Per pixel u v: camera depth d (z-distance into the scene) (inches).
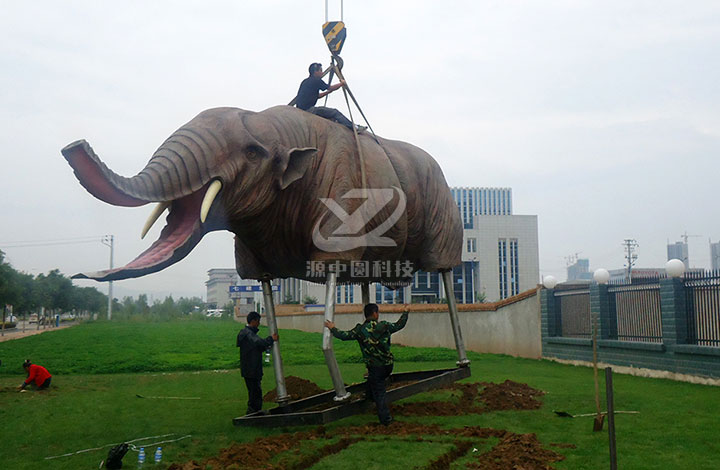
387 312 906.1
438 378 337.4
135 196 215.8
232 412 332.8
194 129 249.4
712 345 437.1
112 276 209.8
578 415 303.0
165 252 230.4
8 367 578.9
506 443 238.5
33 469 219.1
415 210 339.9
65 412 337.4
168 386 448.8
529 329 658.8
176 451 241.4
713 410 318.7
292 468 210.1
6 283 1667.1
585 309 587.8
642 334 511.5
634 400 350.0
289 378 430.3
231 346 834.8
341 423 289.6
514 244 4338.1
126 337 1076.5
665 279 478.3
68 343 919.7
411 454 221.8
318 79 326.6
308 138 285.6
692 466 213.3
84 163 198.8
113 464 218.2
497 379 460.1
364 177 298.7
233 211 259.4
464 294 4261.8
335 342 886.4
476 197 5831.7
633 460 220.5
